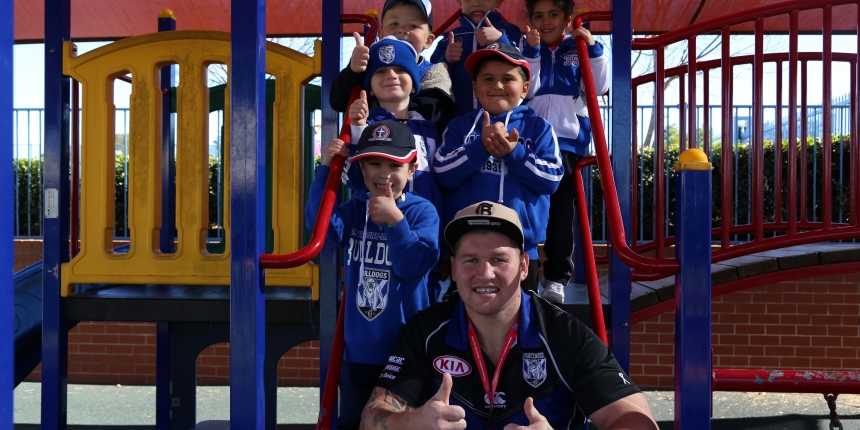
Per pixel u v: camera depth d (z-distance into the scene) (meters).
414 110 2.80
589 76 2.69
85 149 3.14
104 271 3.10
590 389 1.97
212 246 5.09
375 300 2.27
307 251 2.10
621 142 2.80
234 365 2.06
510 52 2.62
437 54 3.34
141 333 6.28
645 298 3.74
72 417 5.08
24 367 3.57
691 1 5.39
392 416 1.94
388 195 2.13
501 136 2.36
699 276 1.94
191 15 5.71
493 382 2.03
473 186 2.50
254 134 2.06
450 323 2.12
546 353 2.03
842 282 5.84
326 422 2.32
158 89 3.19
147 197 3.11
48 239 3.11
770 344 5.91
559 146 2.96
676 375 2.03
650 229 6.80
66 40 3.20
